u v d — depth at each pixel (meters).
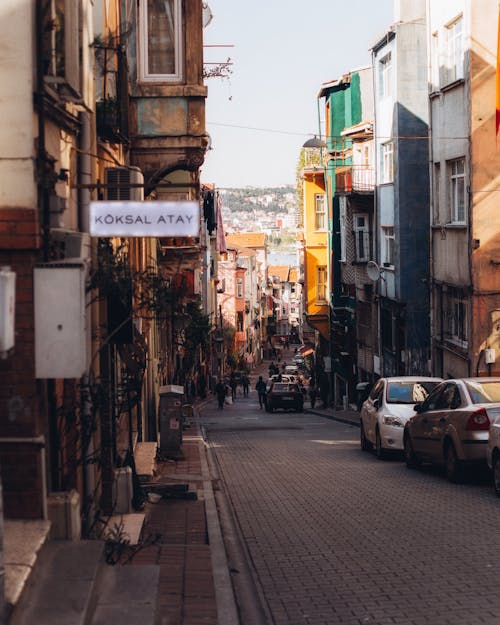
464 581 8.84
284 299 199.25
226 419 45.47
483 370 25.72
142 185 9.36
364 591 8.63
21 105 7.54
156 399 24.30
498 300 25.84
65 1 8.67
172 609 7.86
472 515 12.31
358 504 13.71
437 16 28.94
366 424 22.70
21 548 7.03
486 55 25.58
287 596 8.58
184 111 15.71
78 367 7.57
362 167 41.69
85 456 8.88
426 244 35.69
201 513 13.03
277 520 12.59
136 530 10.90
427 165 35.62
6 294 5.90
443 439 16.44
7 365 7.59
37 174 7.65
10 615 5.88
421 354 35.62
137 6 15.63
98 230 8.84
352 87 47.03
